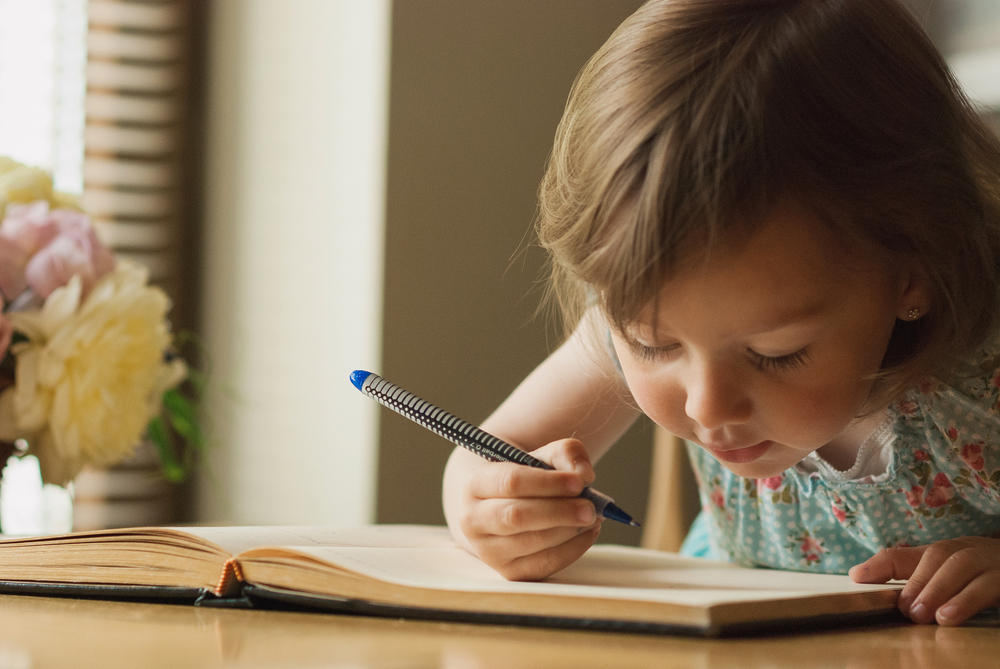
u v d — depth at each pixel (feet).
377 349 5.01
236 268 5.90
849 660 1.72
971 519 3.20
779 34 2.33
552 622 1.95
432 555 2.65
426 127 5.12
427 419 2.72
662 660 1.67
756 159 2.15
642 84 2.33
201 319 6.10
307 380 5.41
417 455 5.14
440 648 1.77
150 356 4.24
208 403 6.02
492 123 5.31
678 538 4.84
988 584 2.24
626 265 2.19
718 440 2.39
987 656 1.79
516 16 5.38
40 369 3.87
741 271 2.14
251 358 5.78
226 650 1.76
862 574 2.50
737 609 1.89
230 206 5.97
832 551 3.40
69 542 2.55
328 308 5.31
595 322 3.19
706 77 2.27
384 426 5.04
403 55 5.04
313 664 1.62
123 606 2.34
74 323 3.93
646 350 2.39
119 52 5.96
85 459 4.09
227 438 5.91
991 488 3.05
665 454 4.94
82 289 4.03
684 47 2.35
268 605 2.29
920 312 2.51
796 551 3.45
